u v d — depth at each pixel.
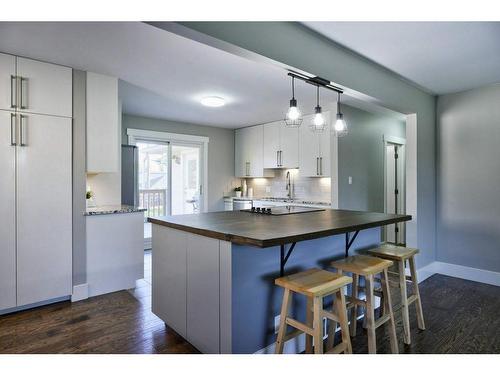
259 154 5.71
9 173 2.60
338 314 1.79
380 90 3.00
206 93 3.70
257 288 1.92
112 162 3.14
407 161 3.66
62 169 2.86
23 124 2.65
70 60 2.72
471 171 3.69
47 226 2.79
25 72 2.66
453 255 3.85
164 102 4.15
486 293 3.25
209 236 1.82
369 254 2.50
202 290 1.99
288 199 5.27
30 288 2.71
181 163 5.66
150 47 2.46
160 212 5.44
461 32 2.26
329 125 4.35
